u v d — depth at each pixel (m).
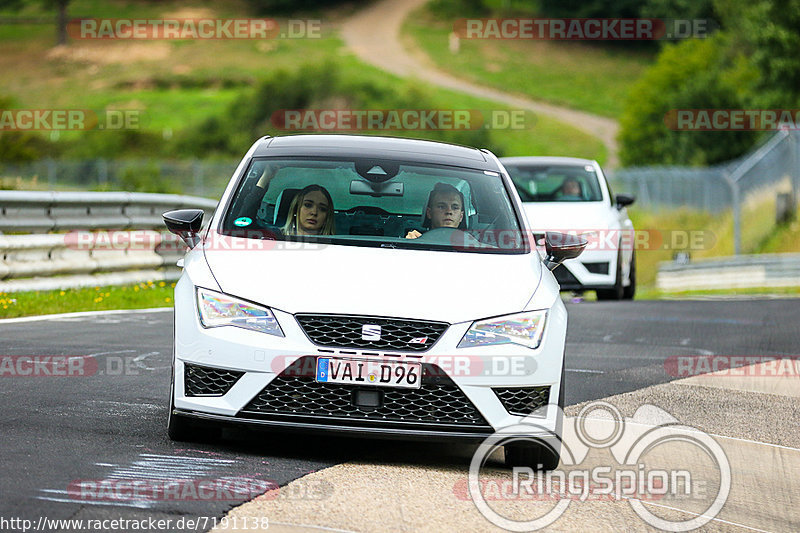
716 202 123.88
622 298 55.78
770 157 118.31
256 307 19.34
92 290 47.12
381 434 18.95
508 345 19.39
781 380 32.91
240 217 21.98
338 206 22.38
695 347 39.81
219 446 20.06
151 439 20.23
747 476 21.16
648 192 130.25
